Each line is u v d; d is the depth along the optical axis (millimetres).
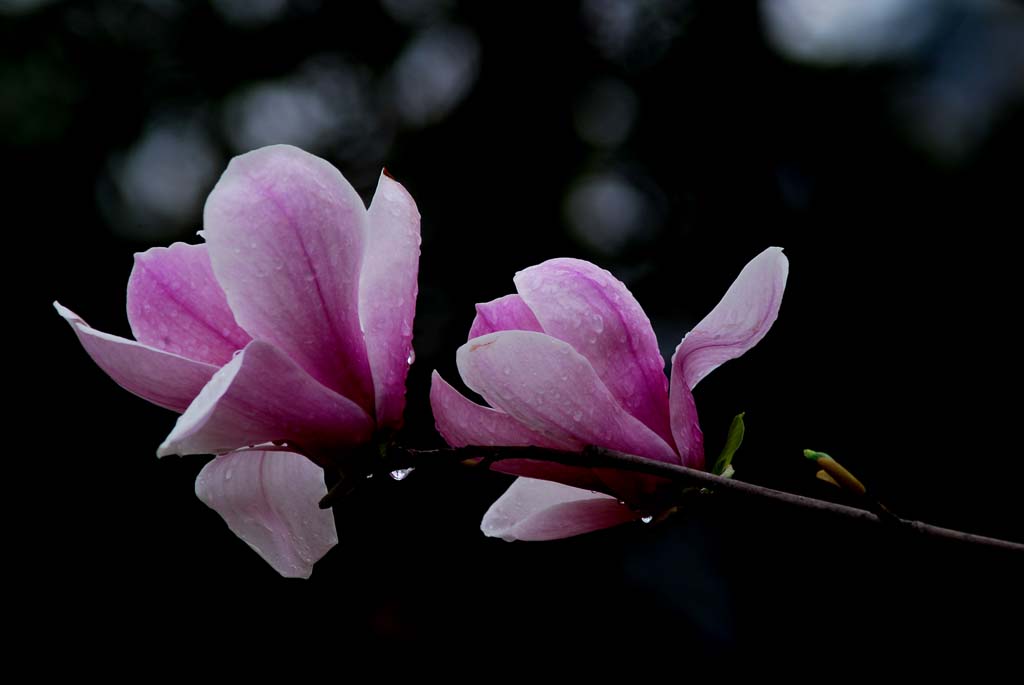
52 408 5199
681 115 5422
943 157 5117
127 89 5539
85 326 1410
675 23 5520
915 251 4988
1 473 5059
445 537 4875
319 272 1434
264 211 1404
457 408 1561
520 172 5387
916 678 4402
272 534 1656
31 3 5535
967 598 4391
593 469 1611
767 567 4715
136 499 5176
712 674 4652
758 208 5250
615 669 4711
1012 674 4258
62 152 5422
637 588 4855
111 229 5453
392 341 1517
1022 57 5117
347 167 5508
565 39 5496
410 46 5633
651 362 1631
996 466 4633
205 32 5586
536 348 1469
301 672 4805
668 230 5309
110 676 4879
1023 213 4934
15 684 4801
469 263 5289
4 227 5293
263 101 5594
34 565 4977
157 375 1434
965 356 4832
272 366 1394
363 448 1497
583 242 5324
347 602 4883
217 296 1523
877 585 4531
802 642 4605
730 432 1639
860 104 5277
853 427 4770
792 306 4996
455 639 4762
